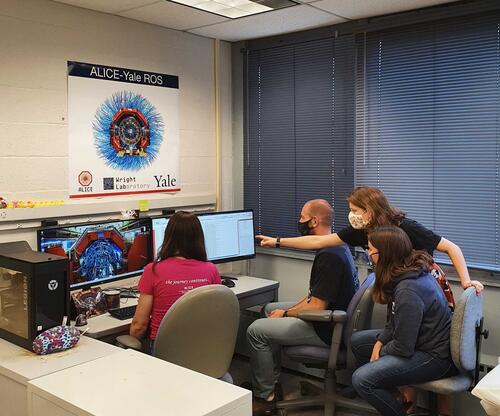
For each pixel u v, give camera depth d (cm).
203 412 132
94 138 315
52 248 267
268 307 334
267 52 383
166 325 220
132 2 295
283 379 356
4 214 270
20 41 279
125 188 333
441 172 309
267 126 388
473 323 238
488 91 290
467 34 294
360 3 297
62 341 198
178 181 367
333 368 272
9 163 278
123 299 300
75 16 302
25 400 177
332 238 290
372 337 267
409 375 234
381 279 242
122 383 150
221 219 349
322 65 354
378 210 270
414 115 317
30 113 285
